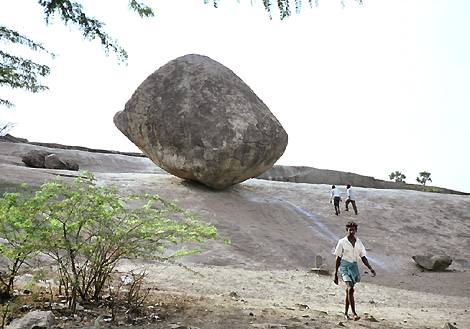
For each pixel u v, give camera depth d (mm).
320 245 16719
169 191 19781
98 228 5574
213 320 5262
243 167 20141
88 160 31281
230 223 17031
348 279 6777
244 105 20781
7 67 7281
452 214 23172
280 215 19703
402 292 11398
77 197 5230
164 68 21938
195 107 20344
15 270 5402
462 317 8125
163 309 5613
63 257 5328
